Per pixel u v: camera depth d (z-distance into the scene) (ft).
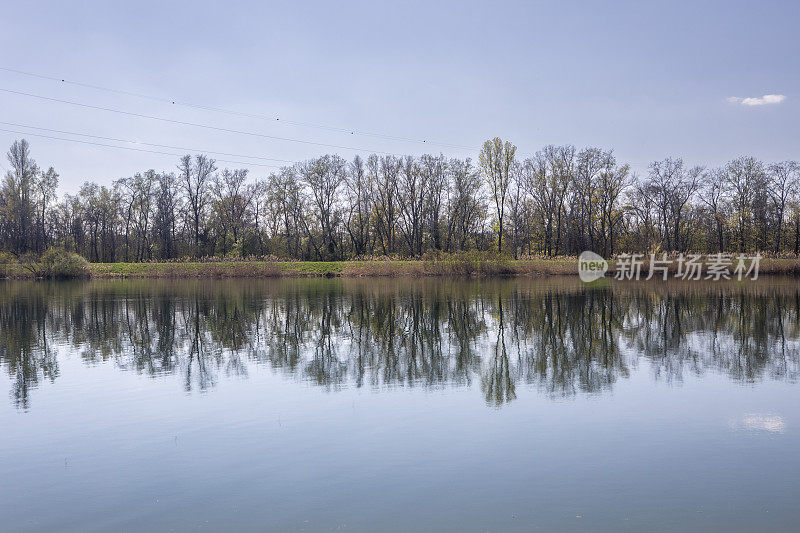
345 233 271.49
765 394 36.11
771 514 20.29
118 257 280.31
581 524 19.63
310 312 80.43
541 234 252.62
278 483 23.30
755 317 71.00
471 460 25.38
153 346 54.60
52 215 245.45
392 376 41.70
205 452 26.91
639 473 23.85
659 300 92.58
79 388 39.09
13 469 25.36
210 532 19.53
